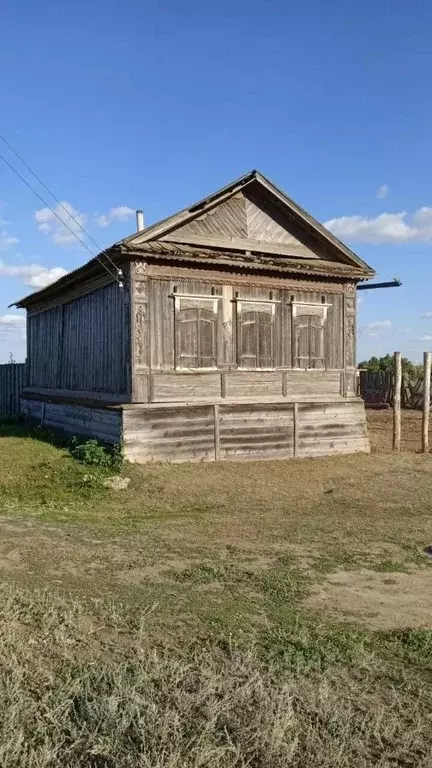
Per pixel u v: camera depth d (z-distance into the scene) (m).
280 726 4.46
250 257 16.89
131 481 14.02
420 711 4.96
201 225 16.89
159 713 4.64
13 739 4.21
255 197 17.75
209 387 16.61
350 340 19.02
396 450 19.45
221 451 16.67
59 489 13.49
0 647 5.54
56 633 5.87
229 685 5.06
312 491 14.05
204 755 4.10
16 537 9.35
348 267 18.67
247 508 12.41
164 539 9.76
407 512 12.19
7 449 16.28
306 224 18.16
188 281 16.38
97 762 4.18
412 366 44.69
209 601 7.07
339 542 9.90
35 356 24.69
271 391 17.58
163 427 15.81
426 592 7.71
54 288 20.61
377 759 4.32
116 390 16.69
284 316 17.89
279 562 8.70
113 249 15.33
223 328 16.88
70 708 4.73
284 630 6.33
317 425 18.25
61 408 20.17
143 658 5.49
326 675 5.44
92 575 7.78
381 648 6.09
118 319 16.59
